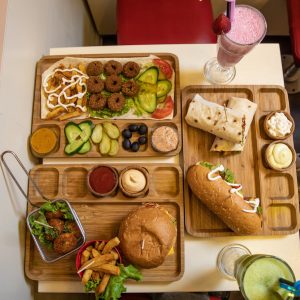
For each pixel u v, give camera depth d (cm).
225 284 105
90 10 178
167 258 105
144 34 143
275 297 86
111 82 118
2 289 90
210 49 125
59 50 124
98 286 94
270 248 108
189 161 113
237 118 109
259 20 98
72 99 117
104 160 115
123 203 109
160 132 112
